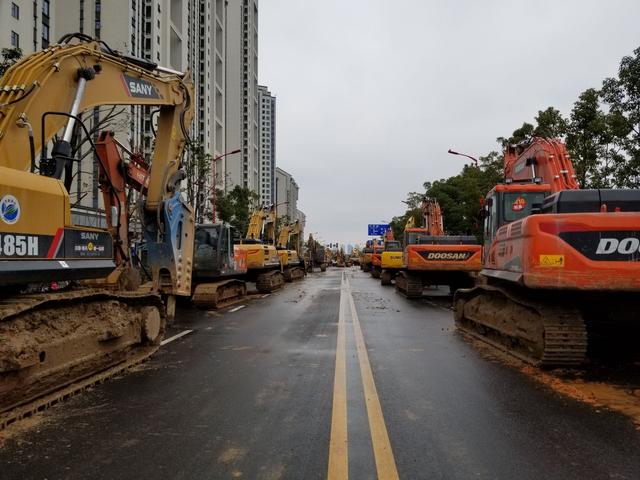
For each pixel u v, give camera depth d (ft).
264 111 575.38
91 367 24.40
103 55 30.30
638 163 61.62
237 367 26.89
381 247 139.85
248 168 432.25
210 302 54.90
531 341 26.81
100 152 35.65
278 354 30.32
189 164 114.11
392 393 21.65
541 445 15.74
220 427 17.51
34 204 20.30
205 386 23.03
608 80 61.36
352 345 33.17
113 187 34.50
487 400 20.56
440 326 42.14
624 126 61.11
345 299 68.49
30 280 20.01
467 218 135.03
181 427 17.53
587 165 68.59
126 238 35.86
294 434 16.76
